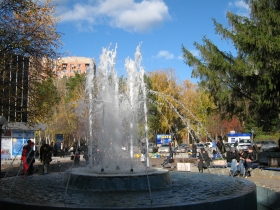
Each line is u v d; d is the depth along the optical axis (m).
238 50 20.77
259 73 18.70
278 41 17.00
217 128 55.06
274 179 16.05
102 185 8.48
